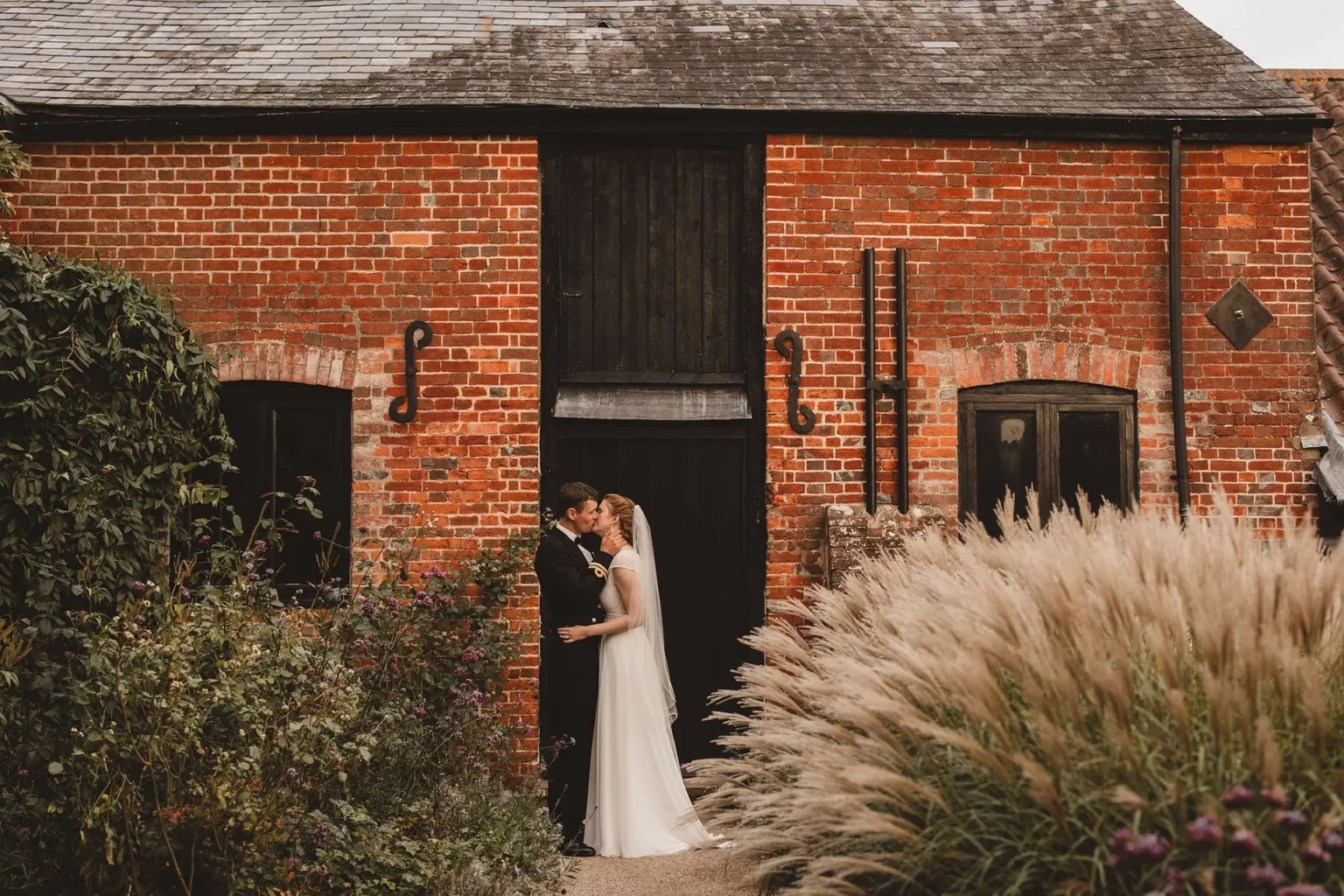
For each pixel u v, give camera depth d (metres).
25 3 7.53
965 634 3.18
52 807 4.13
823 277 6.70
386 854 4.61
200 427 5.63
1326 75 10.19
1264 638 2.88
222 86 6.70
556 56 7.09
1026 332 6.74
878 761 3.34
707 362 6.86
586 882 5.27
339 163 6.62
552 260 6.74
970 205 6.75
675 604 6.73
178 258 6.59
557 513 6.60
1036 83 6.98
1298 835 2.69
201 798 4.11
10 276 4.89
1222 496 3.47
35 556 4.68
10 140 6.52
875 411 6.66
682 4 7.76
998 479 6.80
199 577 5.89
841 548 6.36
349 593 6.17
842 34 7.50
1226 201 6.81
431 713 5.99
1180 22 7.61
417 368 6.58
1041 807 2.97
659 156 6.86
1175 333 6.69
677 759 6.31
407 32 7.32
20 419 4.73
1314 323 6.84
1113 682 2.88
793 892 3.25
